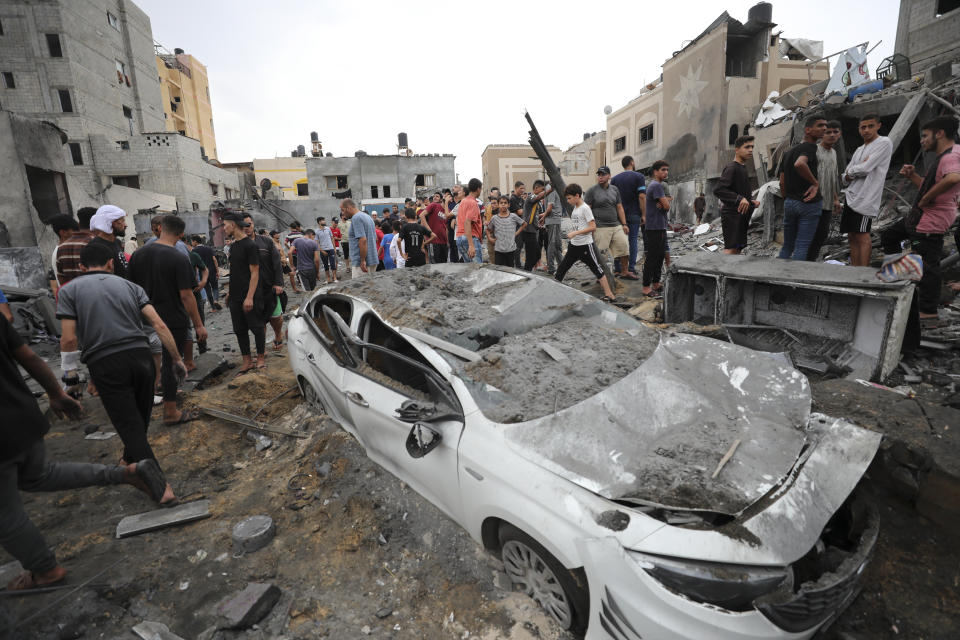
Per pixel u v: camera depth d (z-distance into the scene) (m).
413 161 36.03
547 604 2.19
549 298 3.53
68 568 2.69
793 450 2.13
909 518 2.65
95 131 26.97
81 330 3.04
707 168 17.53
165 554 2.81
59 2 24.91
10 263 9.40
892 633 2.10
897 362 3.66
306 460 3.60
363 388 3.21
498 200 7.27
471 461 2.33
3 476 2.22
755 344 3.84
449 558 2.59
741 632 1.62
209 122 48.06
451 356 2.83
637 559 1.74
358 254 8.56
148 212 22.41
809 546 1.79
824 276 3.88
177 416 4.31
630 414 2.39
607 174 7.23
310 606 2.41
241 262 5.22
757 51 17.28
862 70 12.96
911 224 4.40
